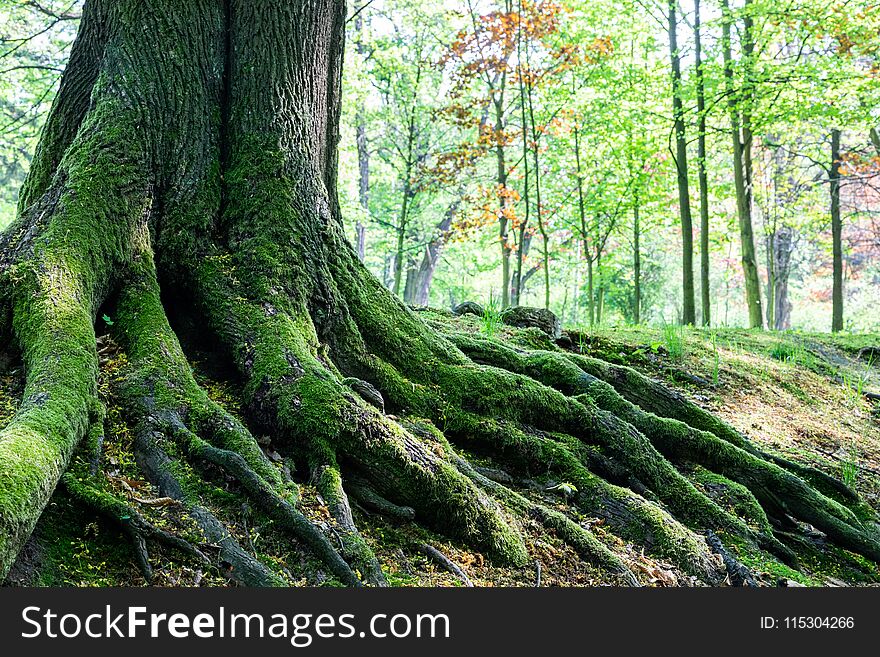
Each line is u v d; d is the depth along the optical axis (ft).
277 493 12.24
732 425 23.59
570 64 50.62
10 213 84.64
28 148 66.54
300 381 14.35
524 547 14.16
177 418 13.01
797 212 78.69
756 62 46.57
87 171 15.37
